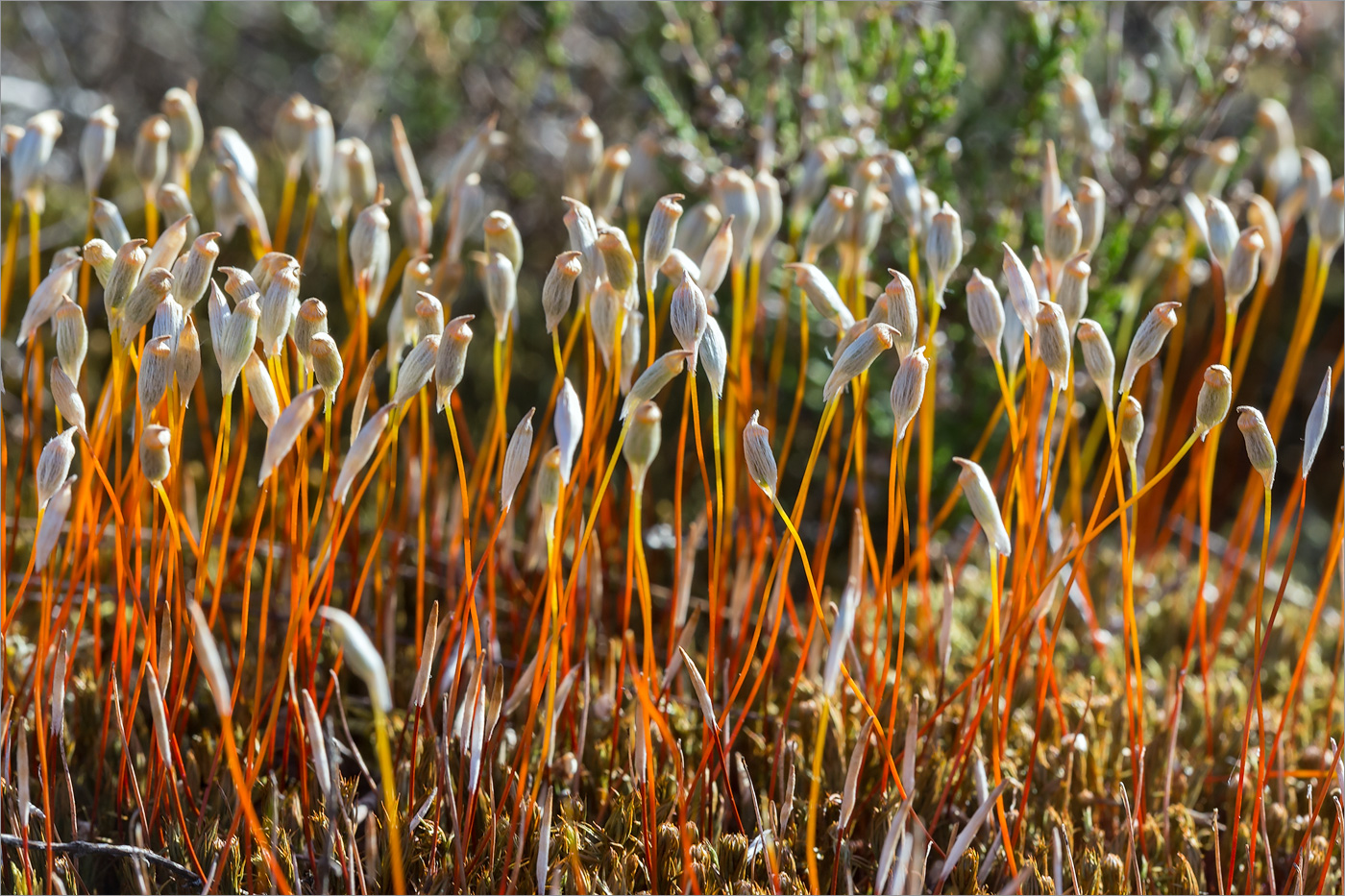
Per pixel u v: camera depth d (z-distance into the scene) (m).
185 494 0.33
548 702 0.28
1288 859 0.30
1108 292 0.36
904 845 0.27
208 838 0.28
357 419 0.27
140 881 0.27
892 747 0.30
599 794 0.30
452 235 0.31
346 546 0.33
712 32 0.45
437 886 0.28
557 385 0.27
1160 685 0.32
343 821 0.29
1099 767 0.30
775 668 0.31
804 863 0.29
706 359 0.27
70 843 0.27
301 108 0.31
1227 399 0.27
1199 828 0.30
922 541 0.31
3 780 0.28
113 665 0.28
